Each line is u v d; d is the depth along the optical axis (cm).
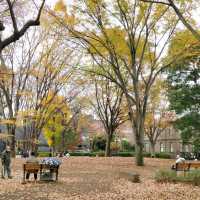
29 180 1689
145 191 1379
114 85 3600
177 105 3369
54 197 1239
